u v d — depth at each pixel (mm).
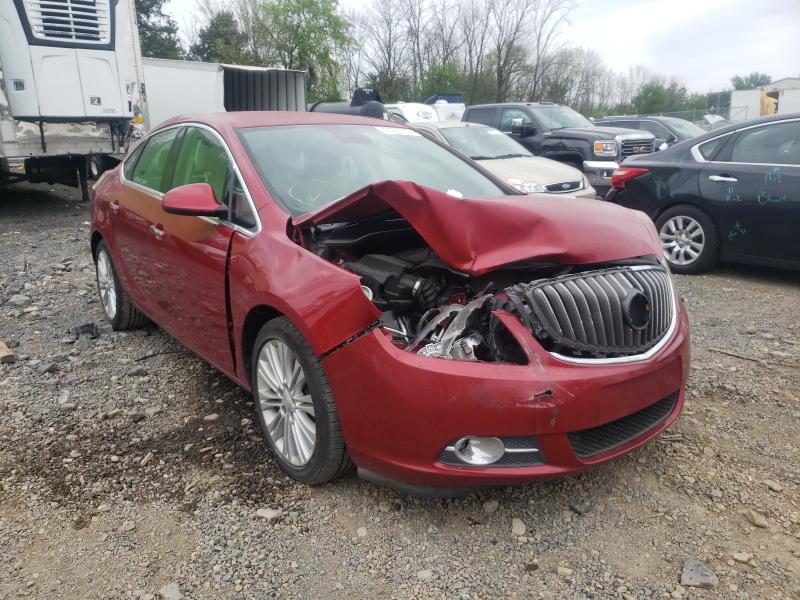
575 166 12078
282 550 2695
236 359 3479
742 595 2412
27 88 10219
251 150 3691
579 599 2416
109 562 2643
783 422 3645
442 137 9984
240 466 3299
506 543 2715
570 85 47906
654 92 52750
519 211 2982
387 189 2818
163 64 14391
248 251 3238
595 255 2949
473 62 41625
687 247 7008
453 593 2459
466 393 2518
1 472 3273
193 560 2646
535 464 2604
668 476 3150
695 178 6805
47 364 4605
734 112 42719
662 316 3031
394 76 41188
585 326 2705
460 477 2580
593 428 2713
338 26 36844
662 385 2898
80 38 10516
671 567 2564
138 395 4113
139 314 5168
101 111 10922
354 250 3412
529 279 3020
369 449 2721
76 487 3145
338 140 4105
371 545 2715
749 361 4520
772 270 7195
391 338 2732
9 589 2500
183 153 4211
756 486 3062
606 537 2742
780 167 6281
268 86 16578
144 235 4320
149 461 3352
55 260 7746
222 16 41688
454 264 2857
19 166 10695
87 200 12625
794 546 2658
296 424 3076
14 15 9922
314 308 2789
